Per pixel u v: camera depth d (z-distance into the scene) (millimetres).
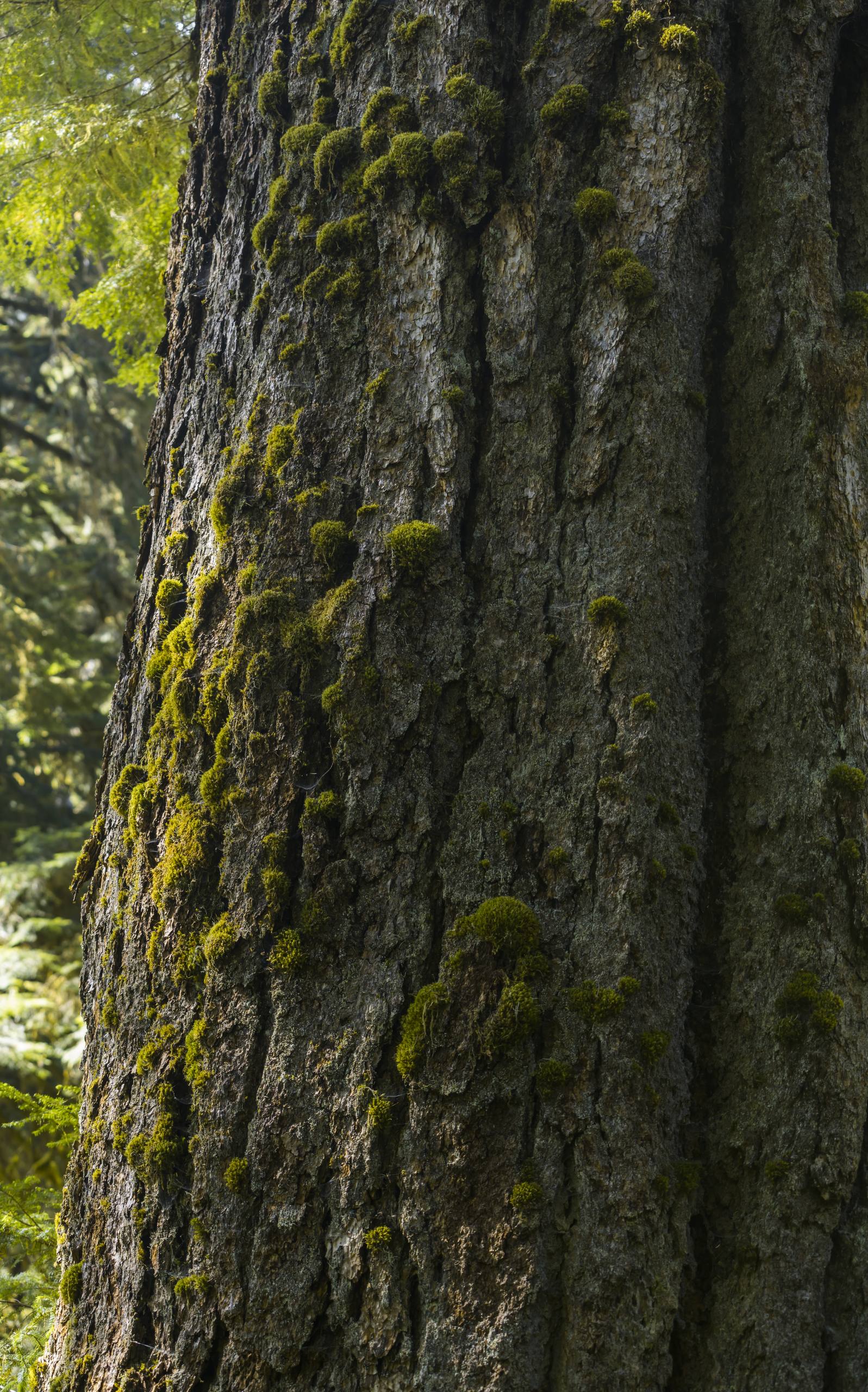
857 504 1558
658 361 1564
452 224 1639
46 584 9492
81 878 1992
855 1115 1379
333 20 1793
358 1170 1398
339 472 1632
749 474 1622
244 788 1571
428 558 1541
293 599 1595
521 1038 1369
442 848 1472
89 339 9219
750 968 1455
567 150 1629
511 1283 1311
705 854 1528
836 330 1596
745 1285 1347
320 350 1688
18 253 3861
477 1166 1355
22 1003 6199
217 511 1710
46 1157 4887
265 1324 1404
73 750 9875
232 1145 1475
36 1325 2059
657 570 1519
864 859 1460
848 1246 1349
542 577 1532
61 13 3146
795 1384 1295
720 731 1572
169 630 1781
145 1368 1497
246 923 1523
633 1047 1371
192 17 3324
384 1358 1339
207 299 1942
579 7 1656
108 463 9695
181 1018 1580
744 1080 1422
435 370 1603
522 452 1575
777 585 1562
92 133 3279
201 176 2035
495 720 1501
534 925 1404
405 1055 1398
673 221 1601
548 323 1603
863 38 1767
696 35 1613
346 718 1522
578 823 1438
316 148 1740
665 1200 1354
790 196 1635
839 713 1504
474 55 1652
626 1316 1298
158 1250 1520
